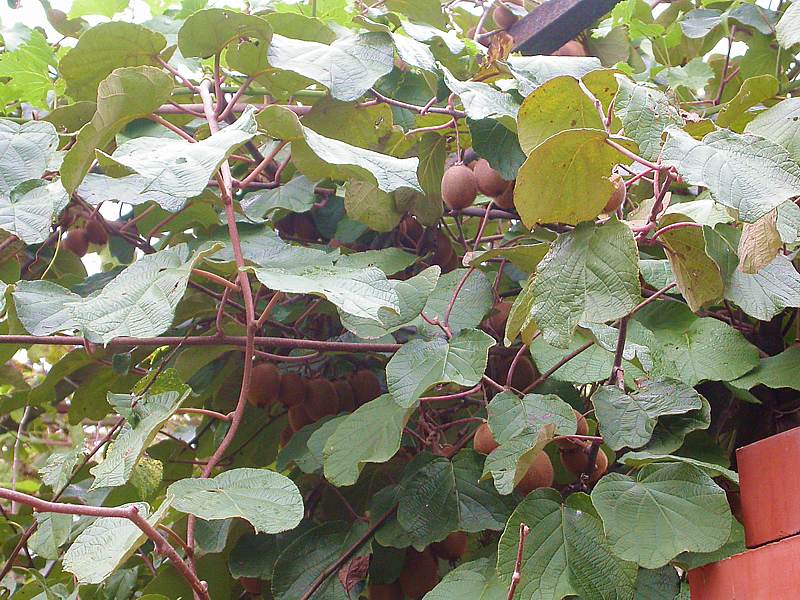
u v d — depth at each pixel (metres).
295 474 1.33
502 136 1.20
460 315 1.17
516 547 0.92
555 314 0.90
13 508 2.07
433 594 0.97
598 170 0.90
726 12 1.52
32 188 1.07
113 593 1.40
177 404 0.99
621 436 0.98
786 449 0.85
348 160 1.00
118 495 1.41
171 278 0.94
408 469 1.11
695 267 0.98
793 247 1.12
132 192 1.12
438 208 1.32
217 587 1.28
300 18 1.25
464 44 1.35
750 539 0.88
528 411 1.02
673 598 0.99
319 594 1.10
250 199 1.36
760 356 1.16
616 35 1.63
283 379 1.27
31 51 1.41
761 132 1.01
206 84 1.23
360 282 0.95
